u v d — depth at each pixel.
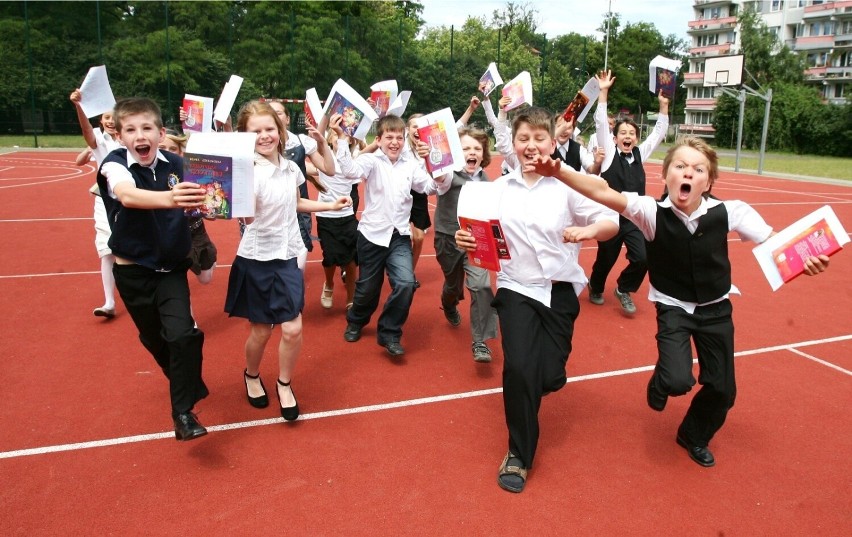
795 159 33.53
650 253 3.47
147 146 3.28
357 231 5.52
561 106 33.88
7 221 10.55
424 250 9.31
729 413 4.29
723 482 3.47
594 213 3.41
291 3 36.06
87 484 3.26
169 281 3.45
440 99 31.08
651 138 6.54
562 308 3.44
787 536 3.03
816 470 3.61
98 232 5.63
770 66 44.28
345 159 4.76
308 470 3.44
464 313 6.28
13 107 30.39
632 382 4.75
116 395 4.27
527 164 3.39
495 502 3.20
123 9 36.91
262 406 4.15
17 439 3.68
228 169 3.05
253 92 29.94
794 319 6.34
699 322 3.43
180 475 3.36
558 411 4.25
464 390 4.52
